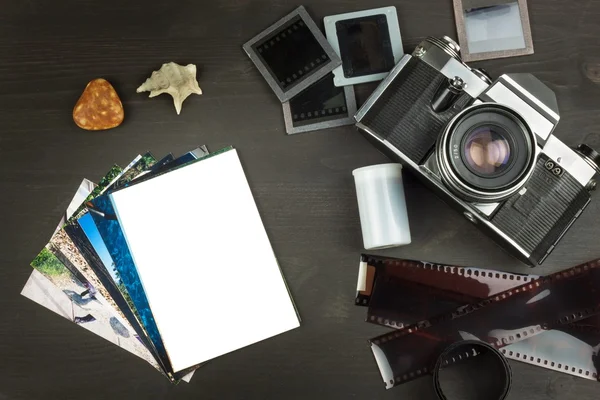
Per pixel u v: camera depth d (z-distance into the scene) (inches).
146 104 30.0
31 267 29.7
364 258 29.3
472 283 29.3
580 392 28.9
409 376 29.0
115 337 29.4
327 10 30.3
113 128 29.9
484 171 24.0
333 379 29.1
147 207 29.4
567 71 29.7
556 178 25.3
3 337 29.5
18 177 30.0
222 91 30.0
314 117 29.7
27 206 29.9
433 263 29.3
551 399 28.8
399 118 26.6
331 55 29.7
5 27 30.4
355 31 30.0
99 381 29.3
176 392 29.1
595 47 29.8
